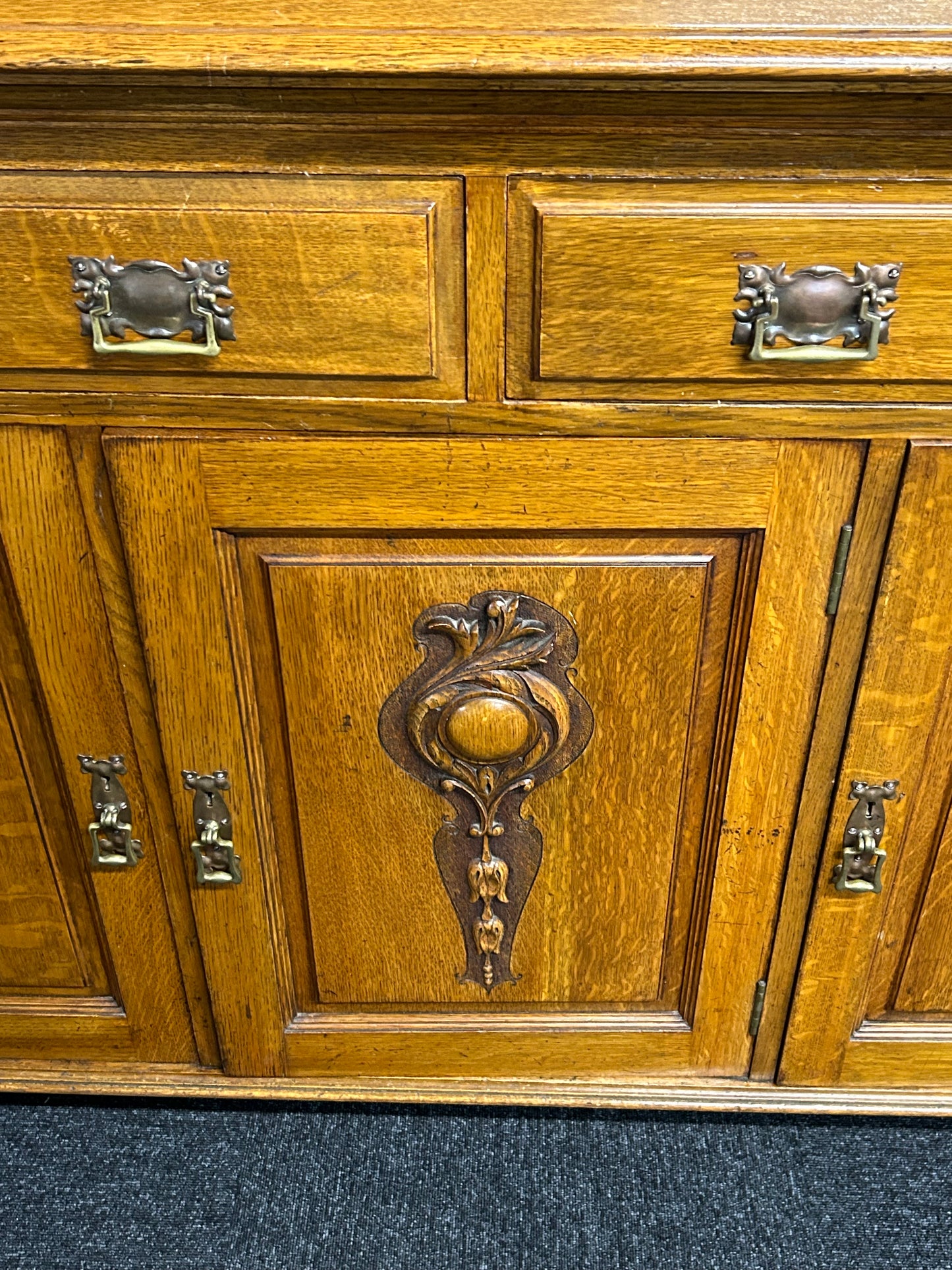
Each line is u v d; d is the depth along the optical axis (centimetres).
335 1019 95
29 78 60
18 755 84
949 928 89
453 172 63
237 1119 102
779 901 88
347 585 76
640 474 72
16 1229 93
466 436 71
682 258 65
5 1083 98
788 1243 92
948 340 67
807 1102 96
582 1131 101
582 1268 91
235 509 73
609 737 82
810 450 71
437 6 62
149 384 69
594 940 91
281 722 82
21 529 75
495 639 78
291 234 65
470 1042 95
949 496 71
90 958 94
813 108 61
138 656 79
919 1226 93
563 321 67
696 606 76
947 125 62
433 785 84
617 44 59
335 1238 93
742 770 82
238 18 62
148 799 85
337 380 69
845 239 64
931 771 82
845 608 76
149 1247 92
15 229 65
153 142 63
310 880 88
